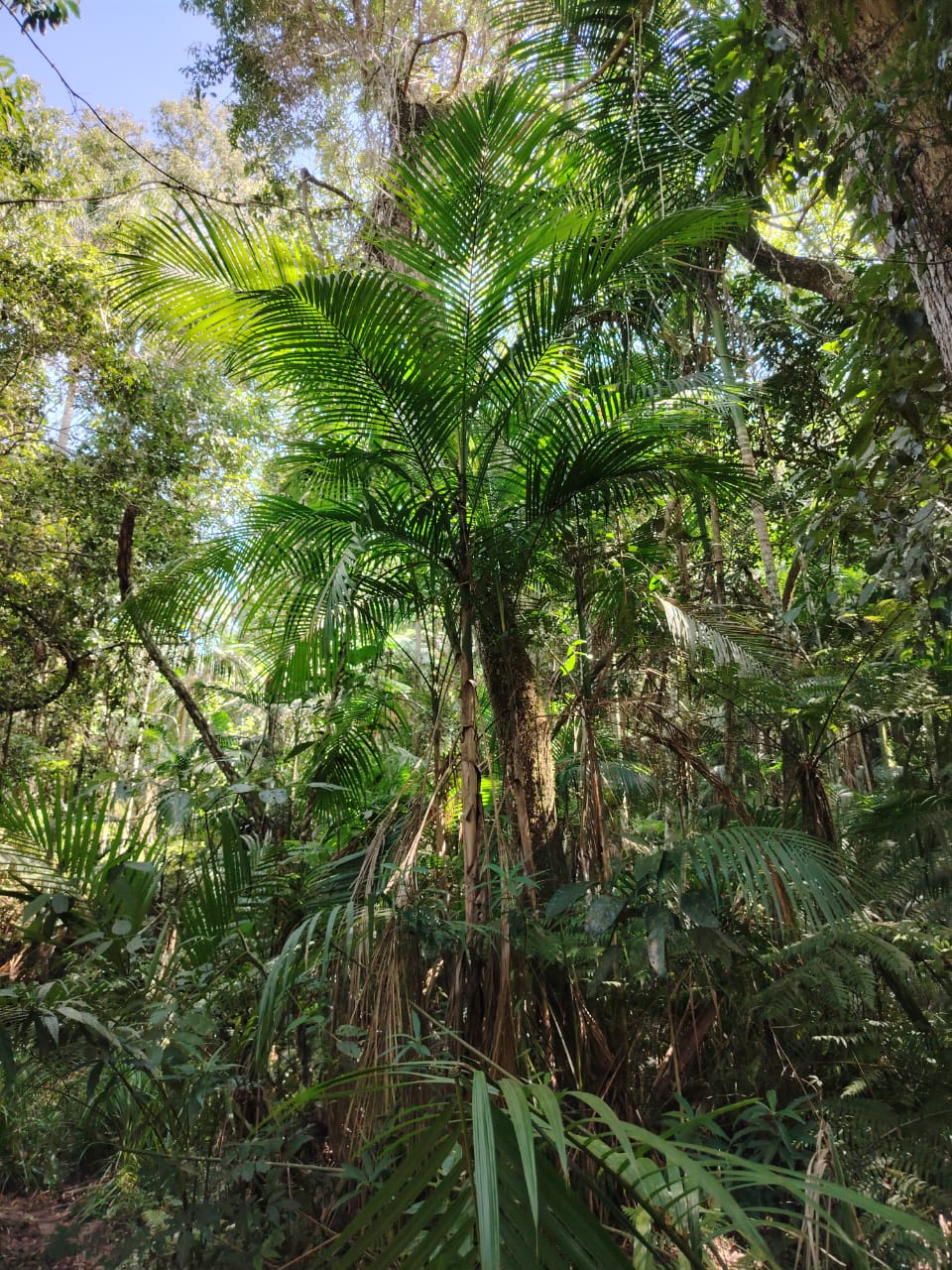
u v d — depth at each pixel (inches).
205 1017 84.1
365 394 109.7
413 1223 43.0
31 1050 84.2
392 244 112.3
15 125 240.4
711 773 110.7
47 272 235.9
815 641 144.2
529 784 109.7
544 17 169.9
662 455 112.3
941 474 88.0
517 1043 87.9
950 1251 62.9
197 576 124.3
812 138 75.4
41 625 227.9
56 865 94.5
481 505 121.2
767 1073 91.8
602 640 127.1
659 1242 60.1
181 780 121.4
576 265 103.9
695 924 87.4
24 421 247.1
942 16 58.0
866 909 90.4
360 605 128.1
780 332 176.6
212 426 267.7
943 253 69.7
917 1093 81.3
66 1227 84.0
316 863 117.3
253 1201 80.0
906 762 120.6
